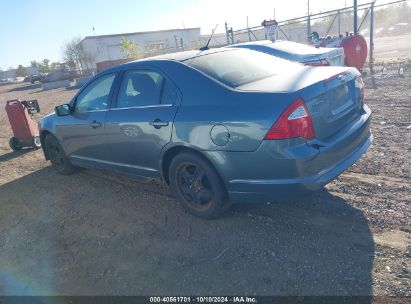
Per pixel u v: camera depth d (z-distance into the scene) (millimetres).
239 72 3930
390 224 3602
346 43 12961
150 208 4574
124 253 3709
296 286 2943
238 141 3395
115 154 4805
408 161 5016
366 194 4242
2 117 15641
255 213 4098
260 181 3424
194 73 3877
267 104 3268
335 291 2836
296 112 3197
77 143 5430
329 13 15727
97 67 33000
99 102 4945
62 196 5352
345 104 3801
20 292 3316
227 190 3705
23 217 4855
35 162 7371
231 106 3459
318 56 8438
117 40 54094
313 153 3256
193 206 4133
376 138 6125
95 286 3275
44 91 31969
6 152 8664
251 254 3406
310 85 3357
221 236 3752
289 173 3260
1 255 3996
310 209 4047
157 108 4074
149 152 4270
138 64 4457
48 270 3604
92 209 4785
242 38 33406
